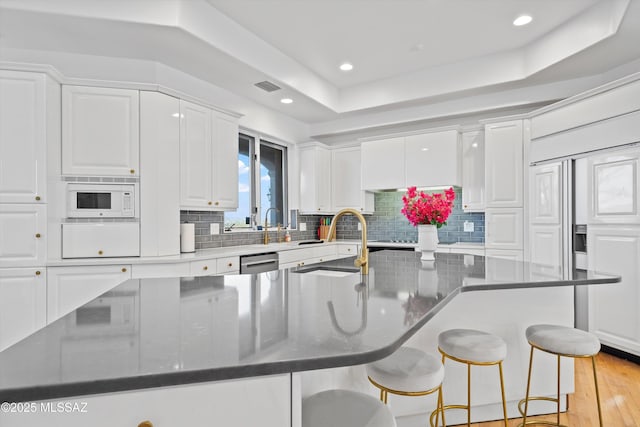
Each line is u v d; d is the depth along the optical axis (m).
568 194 3.03
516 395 1.88
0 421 0.55
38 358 0.64
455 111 4.07
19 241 2.39
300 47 3.36
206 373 0.60
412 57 3.60
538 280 1.51
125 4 2.33
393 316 0.93
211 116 3.24
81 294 2.51
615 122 2.69
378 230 5.00
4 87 2.37
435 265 2.05
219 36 2.75
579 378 2.42
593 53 2.90
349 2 2.66
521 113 3.92
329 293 1.25
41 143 2.42
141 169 2.73
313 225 5.29
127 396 0.59
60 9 2.25
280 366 0.63
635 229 2.54
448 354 1.48
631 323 2.57
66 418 0.57
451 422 1.82
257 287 1.35
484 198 3.92
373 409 0.99
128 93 2.72
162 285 1.40
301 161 4.88
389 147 4.46
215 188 3.26
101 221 2.68
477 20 2.93
